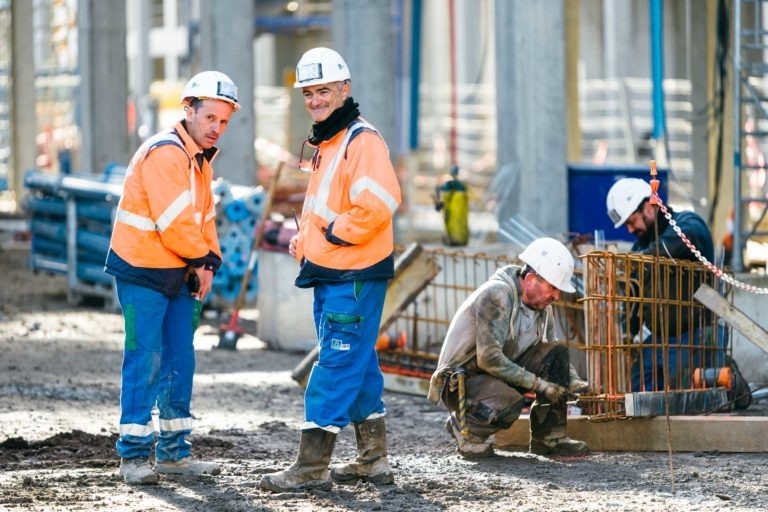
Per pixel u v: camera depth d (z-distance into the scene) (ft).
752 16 179.42
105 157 224.33
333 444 65.36
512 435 77.51
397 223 189.98
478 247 118.11
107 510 60.59
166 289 67.67
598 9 366.22
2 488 65.36
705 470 70.18
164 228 66.39
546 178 142.10
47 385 104.88
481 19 383.65
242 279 145.38
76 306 162.61
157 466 69.67
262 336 130.11
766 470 70.03
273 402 98.99
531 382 72.59
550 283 72.38
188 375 69.87
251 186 200.03
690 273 81.00
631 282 79.82
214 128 68.13
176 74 514.27
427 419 90.84
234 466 72.59
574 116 205.16
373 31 181.27
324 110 64.28
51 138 360.48
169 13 513.04
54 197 173.99
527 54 143.33
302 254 66.08
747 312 100.53
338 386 64.49
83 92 224.94
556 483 67.21
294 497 63.82
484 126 363.15
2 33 327.47
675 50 288.71
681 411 78.43
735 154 120.16
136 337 67.46
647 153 306.96
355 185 63.36
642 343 79.36
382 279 64.75
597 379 76.07
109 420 89.76
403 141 326.24
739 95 120.16
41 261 175.32
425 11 395.34
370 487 65.98
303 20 350.02
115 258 67.46
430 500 63.10
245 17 198.80
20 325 144.36
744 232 127.65
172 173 66.39
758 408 90.27
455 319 74.69
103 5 223.92
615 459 74.18
